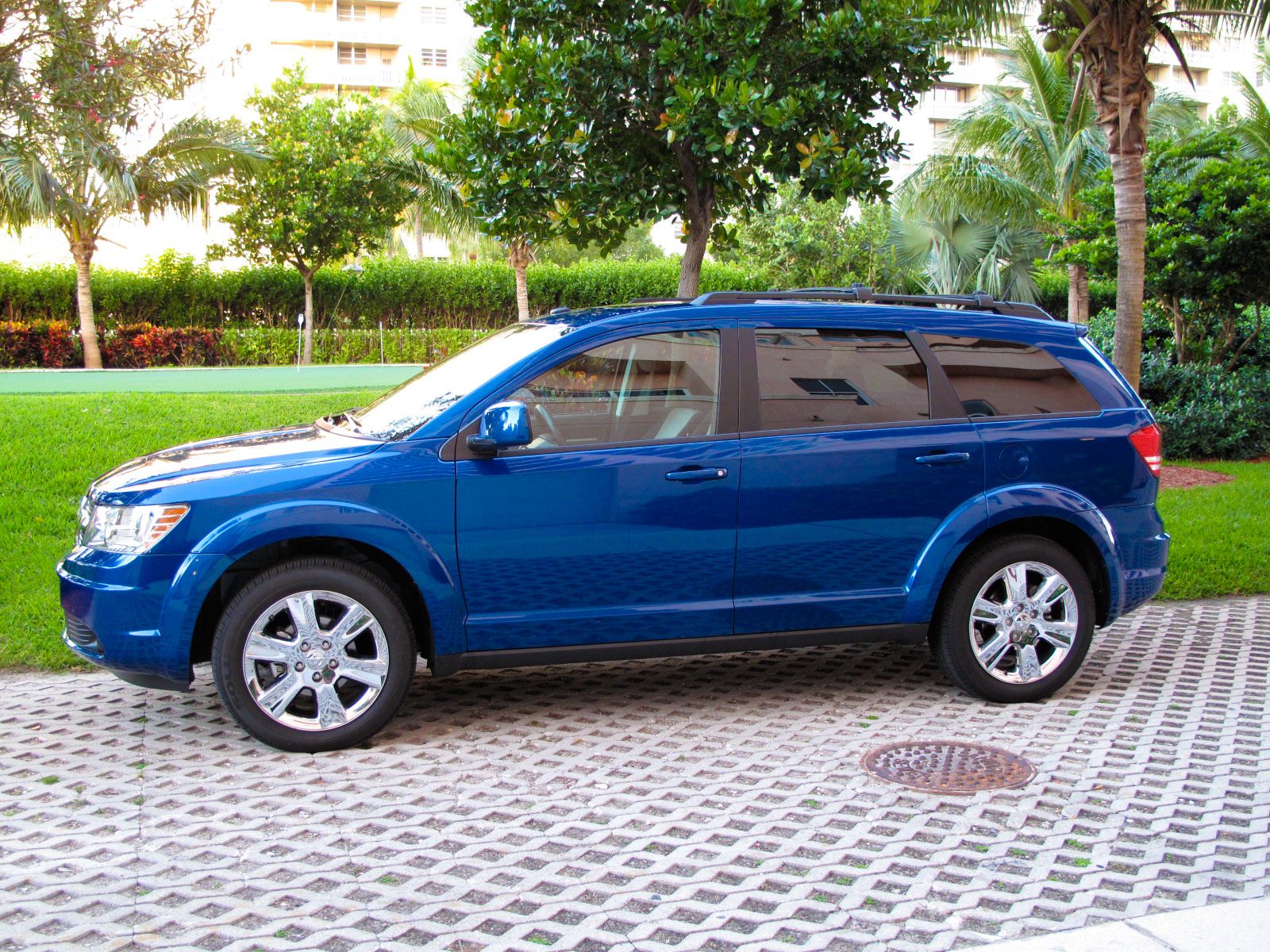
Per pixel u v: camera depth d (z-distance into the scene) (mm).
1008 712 5410
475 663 4953
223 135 23125
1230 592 7773
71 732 5031
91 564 4762
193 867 3758
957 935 3350
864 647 6578
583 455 4977
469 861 3824
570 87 7555
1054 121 21406
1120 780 4559
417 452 4875
